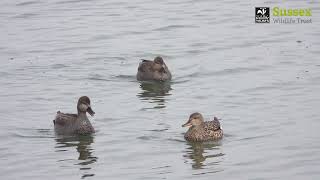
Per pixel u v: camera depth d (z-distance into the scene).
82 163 23.59
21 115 28.36
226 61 34.88
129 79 33.28
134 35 39.72
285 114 27.34
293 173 22.17
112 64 35.41
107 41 38.84
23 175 22.70
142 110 28.67
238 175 22.20
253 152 23.98
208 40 38.31
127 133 26.19
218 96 30.00
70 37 39.59
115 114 28.25
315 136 25.00
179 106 29.03
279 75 32.28
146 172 22.66
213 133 25.25
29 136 26.19
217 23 41.28
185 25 41.16
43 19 43.09
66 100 30.17
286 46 36.72
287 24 40.47
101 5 45.88
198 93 30.62
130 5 45.72
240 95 29.94
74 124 26.36
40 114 28.50
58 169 23.14
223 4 45.12
